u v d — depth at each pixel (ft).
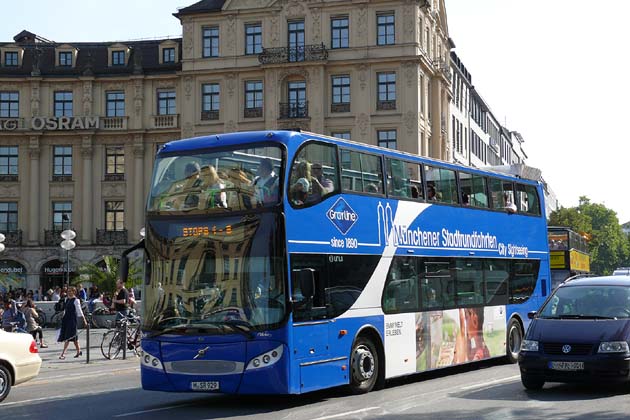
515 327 72.13
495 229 69.87
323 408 46.78
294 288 46.55
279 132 48.03
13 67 226.99
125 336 88.12
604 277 56.13
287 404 49.21
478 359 65.87
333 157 51.55
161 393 56.85
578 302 53.11
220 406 49.29
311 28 208.74
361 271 52.75
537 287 76.23
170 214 48.62
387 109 205.05
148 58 226.99
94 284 145.28
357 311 52.01
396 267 56.34
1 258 223.10
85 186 224.12
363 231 53.36
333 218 50.57
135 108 224.33
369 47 205.36
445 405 46.68
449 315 61.93
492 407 45.52
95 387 61.52
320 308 48.62
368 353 52.85
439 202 62.39
